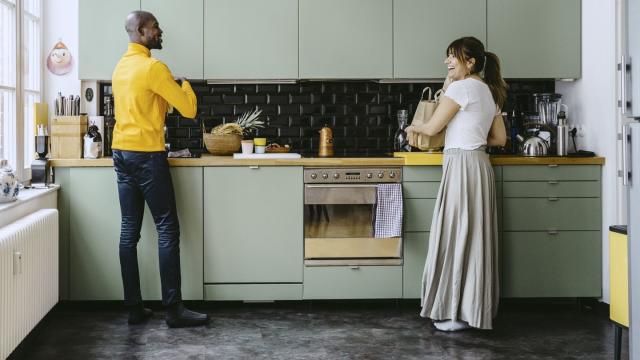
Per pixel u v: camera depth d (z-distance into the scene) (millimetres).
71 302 3982
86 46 4035
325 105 4480
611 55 3867
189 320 3588
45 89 4113
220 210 3891
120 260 3637
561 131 4035
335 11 4145
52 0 4090
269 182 3895
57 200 3838
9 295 2740
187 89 3658
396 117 4500
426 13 4172
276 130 4473
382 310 3957
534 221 3959
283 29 4129
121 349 3193
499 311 3979
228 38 4117
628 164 2416
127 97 3467
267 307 4016
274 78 4152
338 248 3924
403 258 3936
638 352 2387
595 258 3988
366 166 3896
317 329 3551
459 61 3543
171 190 3600
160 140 3555
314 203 3896
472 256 3451
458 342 3334
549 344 3312
